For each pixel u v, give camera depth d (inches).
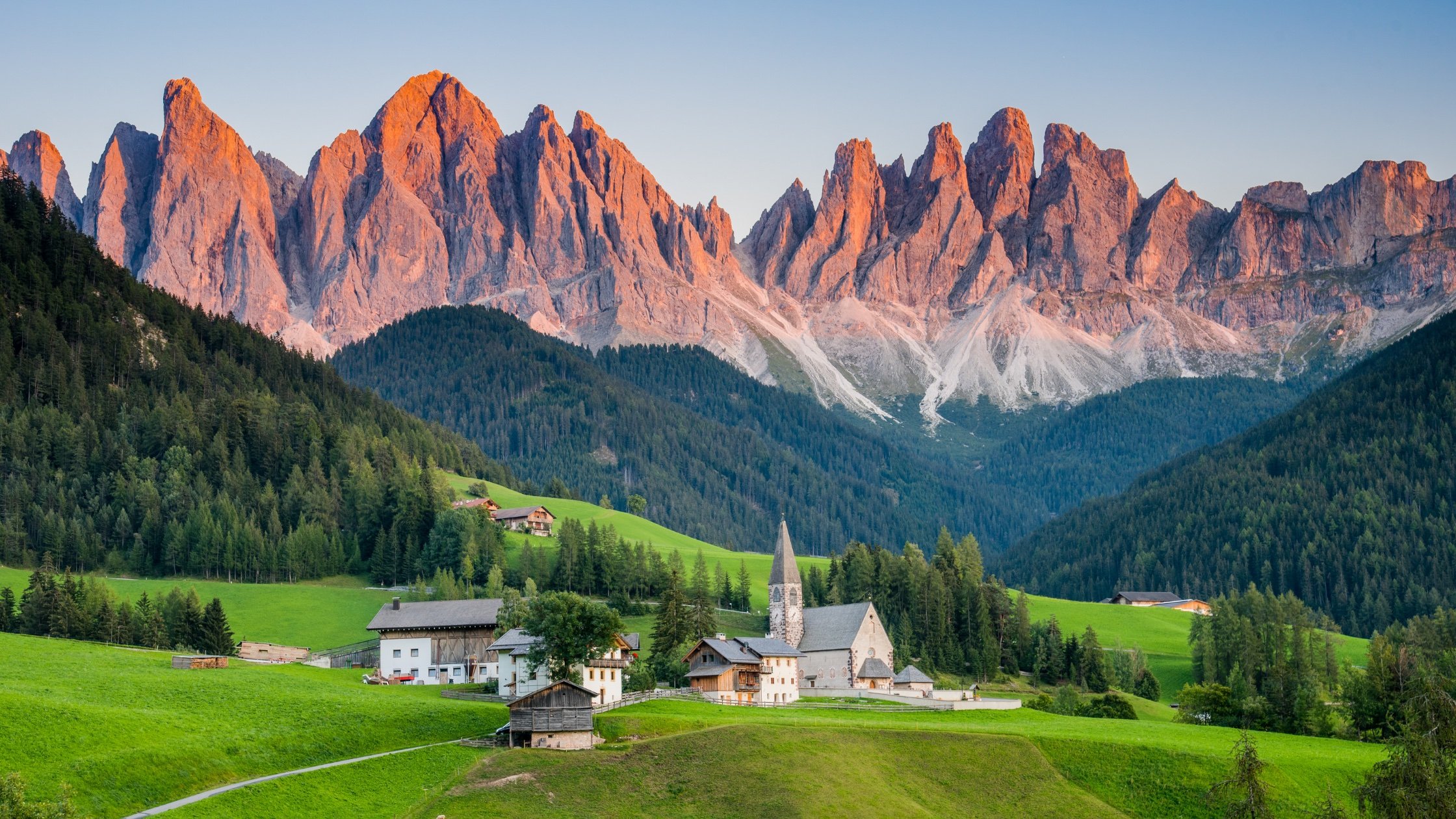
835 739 4958.2
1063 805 4672.7
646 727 5032.0
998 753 5000.0
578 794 4355.3
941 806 4584.2
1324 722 6269.7
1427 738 3376.0
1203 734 5664.4
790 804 4313.5
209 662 6314.0
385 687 6299.2
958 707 6505.9
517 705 4785.9
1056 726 5762.8
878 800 4466.0
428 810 4148.6
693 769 4574.3
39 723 4325.8
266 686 5521.7
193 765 4239.7
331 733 4800.7
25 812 3358.8
